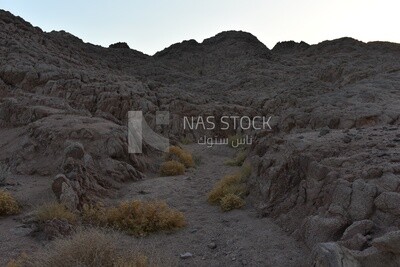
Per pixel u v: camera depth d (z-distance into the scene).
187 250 8.20
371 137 10.83
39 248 7.82
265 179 11.05
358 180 7.53
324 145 10.38
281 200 9.88
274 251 7.68
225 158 22.22
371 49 69.12
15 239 8.41
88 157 13.73
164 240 8.77
